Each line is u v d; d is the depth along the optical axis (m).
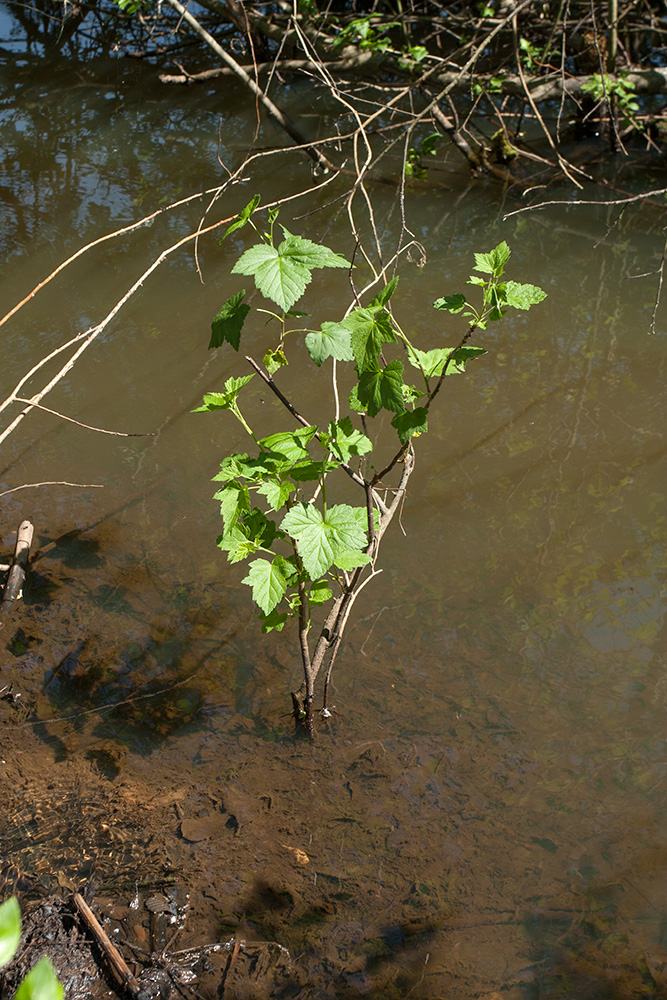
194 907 2.52
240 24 8.52
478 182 7.88
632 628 3.48
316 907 2.53
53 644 3.41
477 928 2.47
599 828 2.74
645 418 4.68
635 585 3.68
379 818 2.78
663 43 10.05
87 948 2.40
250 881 2.59
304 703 3.03
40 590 3.65
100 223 6.80
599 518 4.03
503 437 4.57
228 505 2.80
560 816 2.78
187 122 9.09
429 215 7.18
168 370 5.12
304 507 2.60
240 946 2.42
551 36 8.30
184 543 3.93
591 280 6.11
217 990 2.32
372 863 2.65
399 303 5.75
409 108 9.37
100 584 3.70
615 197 7.58
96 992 2.31
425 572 3.75
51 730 3.07
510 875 2.61
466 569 3.77
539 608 3.57
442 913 2.51
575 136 8.80
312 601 2.86
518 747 3.00
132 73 10.30
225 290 5.92
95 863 2.63
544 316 5.66
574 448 4.48
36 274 6.05
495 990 2.31
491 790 2.86
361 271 6.19
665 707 3.14
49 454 4.45
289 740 3.04
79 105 9.48
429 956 2.40
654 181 7.91
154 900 2.53
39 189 7.37
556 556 3.83
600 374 5.06
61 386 4.95
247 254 2.50
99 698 3.20
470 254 6.45
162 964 2.37
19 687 3.23
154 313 5.66
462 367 2.87
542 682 3.25
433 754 2.98
